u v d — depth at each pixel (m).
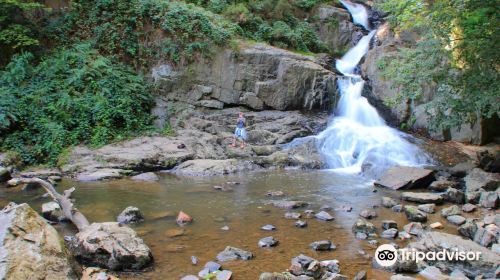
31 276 4.64
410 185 11.58
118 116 15.57
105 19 17.66
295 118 17.12
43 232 5.32
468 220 8.23
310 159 14.69
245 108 18.06
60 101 14.69
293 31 21.27
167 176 12.98
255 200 10.02
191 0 20.39
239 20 19.84
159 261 6.24
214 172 13.30
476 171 12.28
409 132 17.39
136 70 17.75
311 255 6.55
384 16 24.53
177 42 17.89
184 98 17.66
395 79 13.30
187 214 8.77
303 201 9.88
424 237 6.75
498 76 10.69
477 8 10.74
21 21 16.83
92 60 16.39
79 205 9.36
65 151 13.84
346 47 23.70
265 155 15.12
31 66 15.93
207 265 5.98
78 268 5.55
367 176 13.12
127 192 10.74
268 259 6.36
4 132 13.95
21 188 10.86
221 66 17.88
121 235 6.27
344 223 8.29
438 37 12.07
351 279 5.68
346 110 18.39
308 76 18.00
